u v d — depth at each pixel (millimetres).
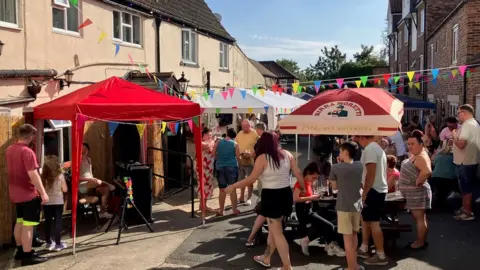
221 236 7867
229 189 5965
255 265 6438
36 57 8914
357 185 5836
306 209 6770
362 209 6293
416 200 6875
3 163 7137
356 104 6520
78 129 7023
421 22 25172
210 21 19875
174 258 6746
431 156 11719
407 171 6938
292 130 6707
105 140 10859
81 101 7164
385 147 10930
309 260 6613
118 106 7320
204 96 13195
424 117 24234
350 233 5852
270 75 38438
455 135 8625
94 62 11008
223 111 12711
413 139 6785
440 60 19719
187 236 7887
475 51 14617
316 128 6555
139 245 7379
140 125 9742
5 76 7898
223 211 9391
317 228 6781
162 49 14734
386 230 6871
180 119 8023
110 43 11750
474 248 6984
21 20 8492
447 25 18109
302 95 26250
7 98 8047
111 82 8117
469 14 14578
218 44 20094
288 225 6953
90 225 8531
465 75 14680
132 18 13164
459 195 10781
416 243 7000
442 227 8180
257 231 7254
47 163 7000
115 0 11906
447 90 18016
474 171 8531
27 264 6465
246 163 10125
